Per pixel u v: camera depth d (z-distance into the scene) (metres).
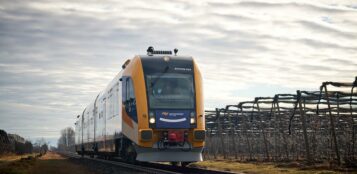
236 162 31.48
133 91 23.80
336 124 29.55
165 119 22.97
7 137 68.81
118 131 26.83
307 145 25.38
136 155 23.81
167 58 24.31
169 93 23.44
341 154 29.14
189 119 23.20
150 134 22.77
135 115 23.33
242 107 33.97
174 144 23.05
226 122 40.84
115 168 24.77
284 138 30.45
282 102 29.45
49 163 36.19
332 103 26.70
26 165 29.95
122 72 26.66
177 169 24.64
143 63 24.00
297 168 23.64
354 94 23.88
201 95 23.92
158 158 22.84
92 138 41.69
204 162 32.34
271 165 26.72
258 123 36.91
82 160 38.91
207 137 43.03
